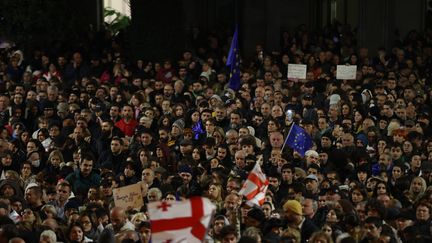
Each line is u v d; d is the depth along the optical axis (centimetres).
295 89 2814
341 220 1725
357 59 3312
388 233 1617
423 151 2297
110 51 3456
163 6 3412
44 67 3269
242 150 2092
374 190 1950
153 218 1356
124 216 1708
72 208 1823
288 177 1980
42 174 2055
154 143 2277
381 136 2372
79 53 3256
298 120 2434
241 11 3747
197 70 3161
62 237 1669
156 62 3359
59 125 2416
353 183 1989
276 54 3356
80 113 2466
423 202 1778
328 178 2023
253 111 2566
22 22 3547
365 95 2752
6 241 1586
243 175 1984
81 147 2223
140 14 3425
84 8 3872
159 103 2645
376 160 2250
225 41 3688
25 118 2617
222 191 1881
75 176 2045
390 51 3641
